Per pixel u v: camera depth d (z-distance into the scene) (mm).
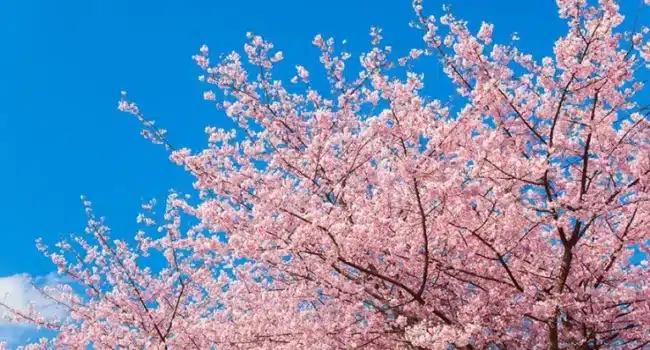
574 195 6402
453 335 5652
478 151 5977
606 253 7047
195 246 7309
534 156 6926
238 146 8062
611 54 5922
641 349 7621
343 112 8609
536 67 6875
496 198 6164
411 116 6133
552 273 7191
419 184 6215
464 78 7039
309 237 6480
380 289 7113
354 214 6957
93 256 9344
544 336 7586
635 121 6164
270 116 8656
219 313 8625
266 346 7375
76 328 8953
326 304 7633
